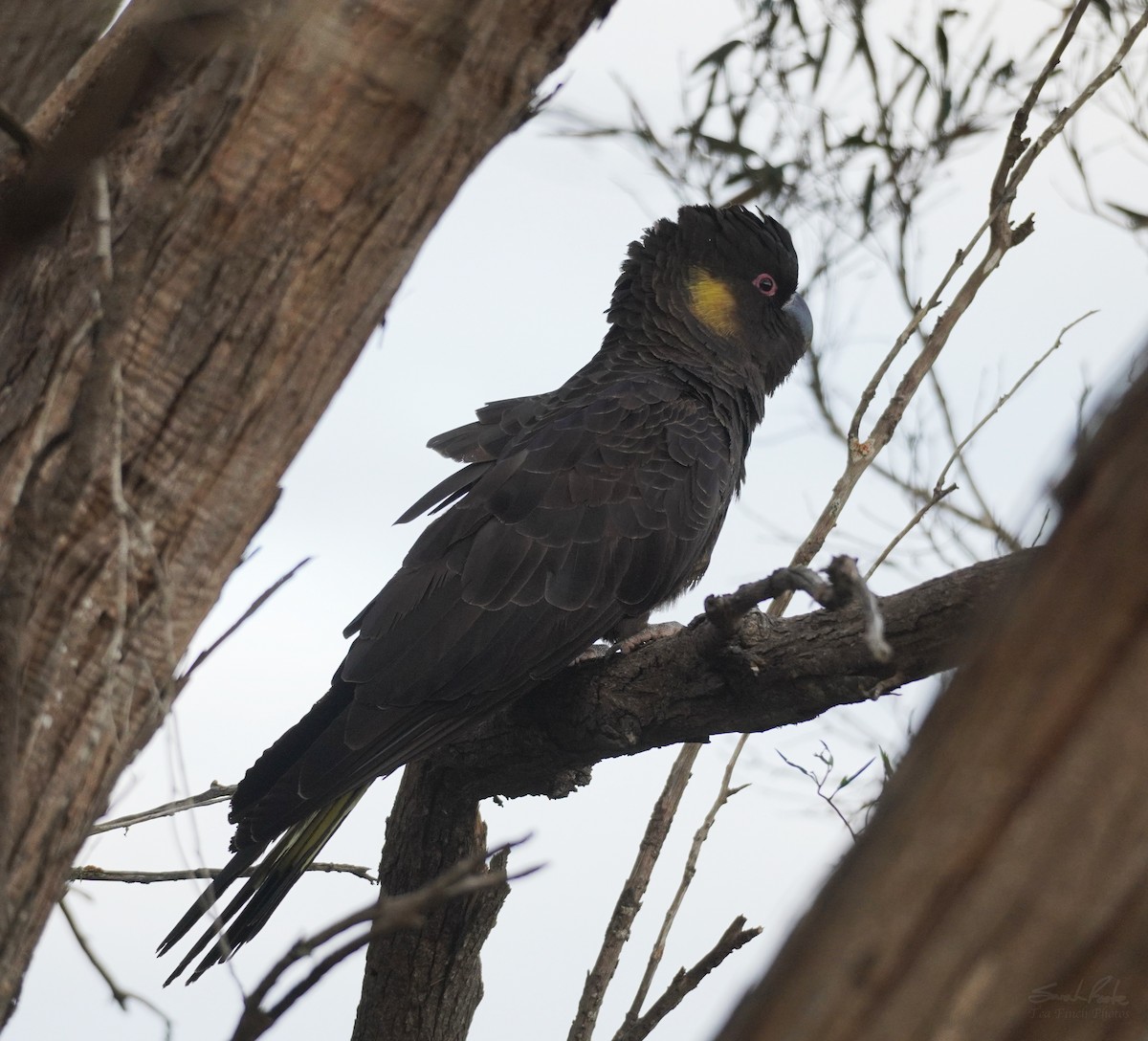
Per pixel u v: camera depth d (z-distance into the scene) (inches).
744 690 272.2
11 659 138.7
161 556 150.6
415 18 145.3
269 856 311.4
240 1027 136.0
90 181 142.6
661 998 260.2
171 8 145.7
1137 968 91.9
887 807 101.0
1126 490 95.0
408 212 149.9
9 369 152.1
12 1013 151.0
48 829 148.3
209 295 147.9
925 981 95.1
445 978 329.7
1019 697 96.2
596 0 151.6
